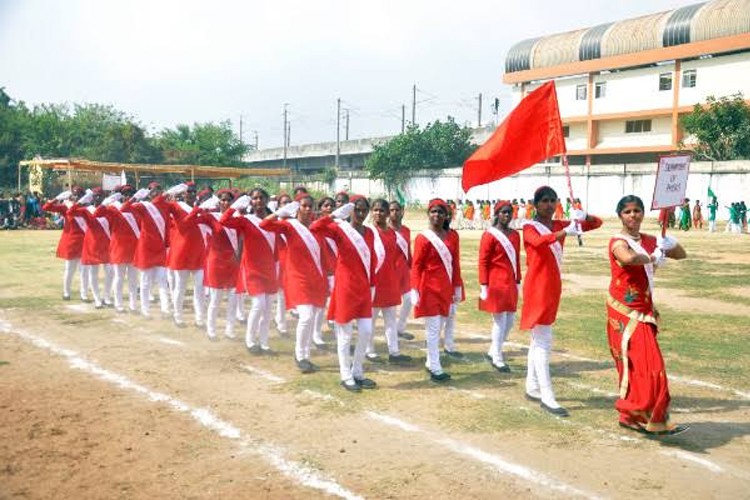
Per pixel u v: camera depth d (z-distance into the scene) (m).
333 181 62.69
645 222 39.03
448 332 8.27
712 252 21.86
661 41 45.16
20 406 5.98
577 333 9.52
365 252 6.69
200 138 53.53
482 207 38.03
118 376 7.04
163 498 4.18
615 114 48.47
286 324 10.02
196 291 9.78
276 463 4.74
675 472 4.62
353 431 5.42
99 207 10.73
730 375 7.23
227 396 6.38
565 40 50.69
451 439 5.25
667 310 11.31
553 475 4.55
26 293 12.70
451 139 55.38
